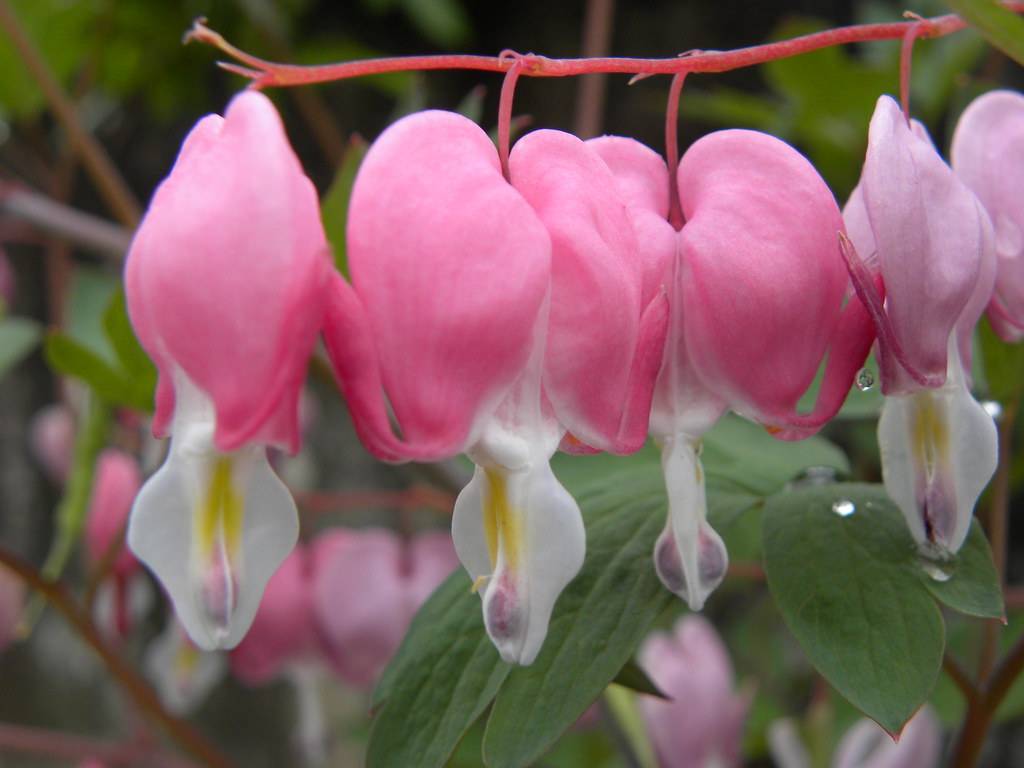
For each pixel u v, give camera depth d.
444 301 0.10
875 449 0.24
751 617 0.30
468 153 0.10
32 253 0.47
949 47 0.24
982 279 0.11
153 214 0.10
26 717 0.46
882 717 0.11
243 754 0.45
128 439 0.25
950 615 0.22
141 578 0.24
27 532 0.48
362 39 0.44
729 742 0.21
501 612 0.10
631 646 0.11
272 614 0.23
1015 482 0.21
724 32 0.44
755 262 0.10
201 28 0.10
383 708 0.12
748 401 0.11
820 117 0.24
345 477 0.44
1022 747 0.36
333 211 0.15
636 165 0.11
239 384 0.09
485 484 0.10
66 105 0.22
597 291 0.10
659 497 0.13
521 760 0.11
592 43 0.23
